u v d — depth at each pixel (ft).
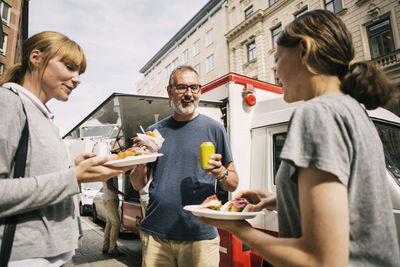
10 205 2.58
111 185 14.89
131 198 16.19
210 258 5.75
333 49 2.41
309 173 1.96
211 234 5.89
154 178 6.48
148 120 14.71
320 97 2.33
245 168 9.21
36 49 3.59
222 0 69.51
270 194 4.10
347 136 2.06
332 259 1.73
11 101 2.95
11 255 2.82
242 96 9.71
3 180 2.62
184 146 6.39
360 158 2.10
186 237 5.71
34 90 3.72
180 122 6.81
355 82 2.40
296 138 2.12
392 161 6.37
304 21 2.58
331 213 1.79
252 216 3.06
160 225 5.92
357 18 38.42
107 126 16.88
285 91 2.90
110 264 13.97
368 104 2.53
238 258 8.21
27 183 2.67
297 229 2.34
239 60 62.18
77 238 3.60
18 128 2.97
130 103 11.23
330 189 1.85
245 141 9.43
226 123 9.88
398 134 7.42
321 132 2.00
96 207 24.98
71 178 2.97
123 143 18.54
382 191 2.25
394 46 34.24
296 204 2.35
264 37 55.47
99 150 5.39
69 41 3.85
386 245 2.14
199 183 6.07
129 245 17.95
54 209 3.25
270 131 9.08
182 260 5.76
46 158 3.18
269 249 2.17
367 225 2.10
